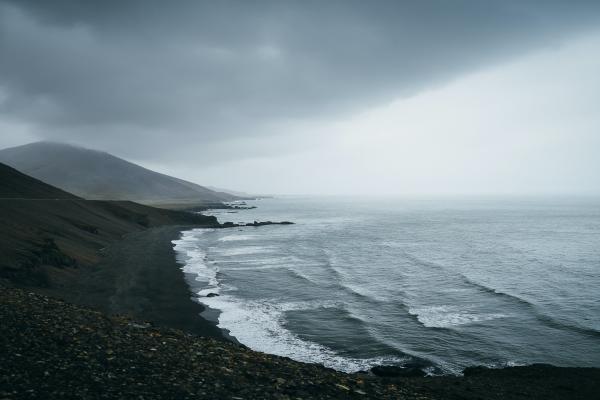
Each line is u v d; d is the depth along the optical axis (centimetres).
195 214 16538
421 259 7112
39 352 1314
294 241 9756
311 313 3694
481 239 10281
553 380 2155
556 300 4359
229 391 1225
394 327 3375
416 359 2684
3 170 11806
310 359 2645
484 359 2745
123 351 1460
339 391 1376
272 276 5341
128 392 1115
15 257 3969
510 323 3525
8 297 2019
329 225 14812
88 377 1181
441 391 1766
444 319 3625
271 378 1402
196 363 1455
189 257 6875
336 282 5059
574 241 9850
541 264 6681
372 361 2644
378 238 10488
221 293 4341
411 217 19200
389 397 1433
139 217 12656
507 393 1877
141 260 6031
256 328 3225
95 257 5691
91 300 3550
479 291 4728
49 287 3700
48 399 1009
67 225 7431
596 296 4541
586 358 2789
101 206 12438
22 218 6312
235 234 11544
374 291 4666
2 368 1146
